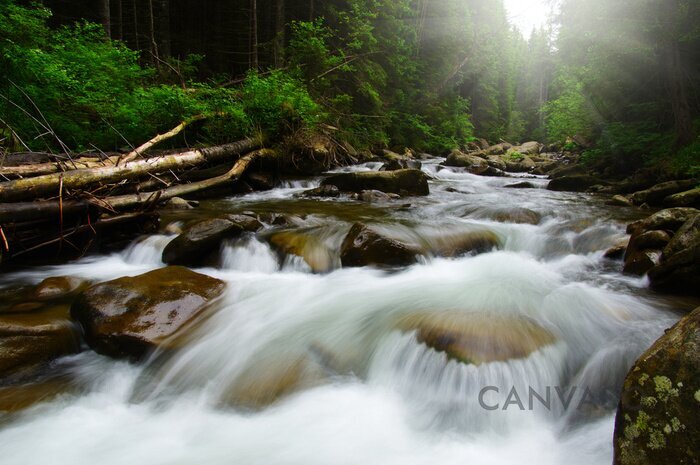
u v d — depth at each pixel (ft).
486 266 18.74
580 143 61.26
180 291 14.02
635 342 11.64
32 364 11.30
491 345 10.98
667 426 6.21
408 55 75.20
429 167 57.93
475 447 9.21
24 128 27.45
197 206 27.99
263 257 18.69
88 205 18.60
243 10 66.49
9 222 16.25
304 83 54.49
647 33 35.14
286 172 42.16
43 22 32.40
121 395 11.00
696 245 14.21
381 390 10.91
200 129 38.37
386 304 14.29
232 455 9.02
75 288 15.47
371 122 66.03
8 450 9.00
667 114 40.29
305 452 9.05
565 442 9.13
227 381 11.28
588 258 19.34
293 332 13.07
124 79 35.96
